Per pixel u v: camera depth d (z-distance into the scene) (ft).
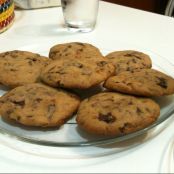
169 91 0.99
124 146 0.91
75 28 1.66
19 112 0.95
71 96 1.01
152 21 1.75
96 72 1.03
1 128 0.95
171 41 1.53
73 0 1.60
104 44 1.51
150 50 1.43
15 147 0.92
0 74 1.14
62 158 0.88
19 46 1.51
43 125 0.93
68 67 1.05
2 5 1.59
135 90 0.97
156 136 0.94
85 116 0.91
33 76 1.13
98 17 1.81
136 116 0.89
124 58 1.20
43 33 1.65
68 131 0.93
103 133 0.88
